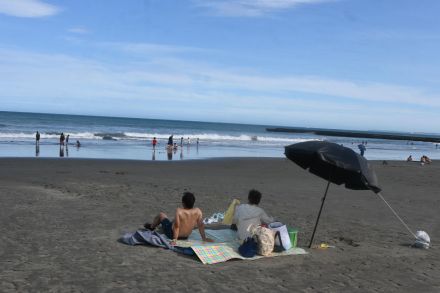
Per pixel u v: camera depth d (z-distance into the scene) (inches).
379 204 550.0
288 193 615.8
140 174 776.3
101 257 275.3
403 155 2016.5
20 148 1368.1
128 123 4667.8
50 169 804.6
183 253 290.2
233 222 346.6
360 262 289.3
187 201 310.2
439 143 4734.3
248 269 263.1
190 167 957.8
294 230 321.4
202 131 3988.7
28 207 432.1
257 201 314.7
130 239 308.3
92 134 2313.0
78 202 471.2
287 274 257.4
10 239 311.6
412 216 476.4
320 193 628.4
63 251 286.0
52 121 4055.1
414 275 266.5
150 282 233.3
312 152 284.0
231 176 818.8
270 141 2854.3
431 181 831.1
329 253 309.0
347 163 279.7
